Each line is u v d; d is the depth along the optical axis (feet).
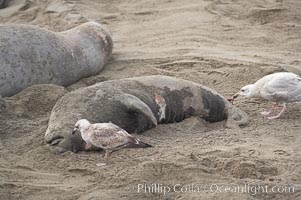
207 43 148.66
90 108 94.73
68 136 89.92
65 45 121.80
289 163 85.56
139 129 98.27
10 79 110.73
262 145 92.22
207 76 126.82
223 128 102.99
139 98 100.53
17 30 115.55
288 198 76.54
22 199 76.69
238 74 126.82
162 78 106.42
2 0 185.06
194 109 105.91
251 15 172.55
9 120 99.91
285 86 101.91
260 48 146.82
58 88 110.11
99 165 85.10
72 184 80.74
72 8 176.35
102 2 186.50
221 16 170.30
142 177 80.89
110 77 126.31
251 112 108.37
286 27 164.25
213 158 86.53
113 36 157.17
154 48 145.89
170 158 86.43
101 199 74.59
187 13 172.45
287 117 105.70
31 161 87.25
